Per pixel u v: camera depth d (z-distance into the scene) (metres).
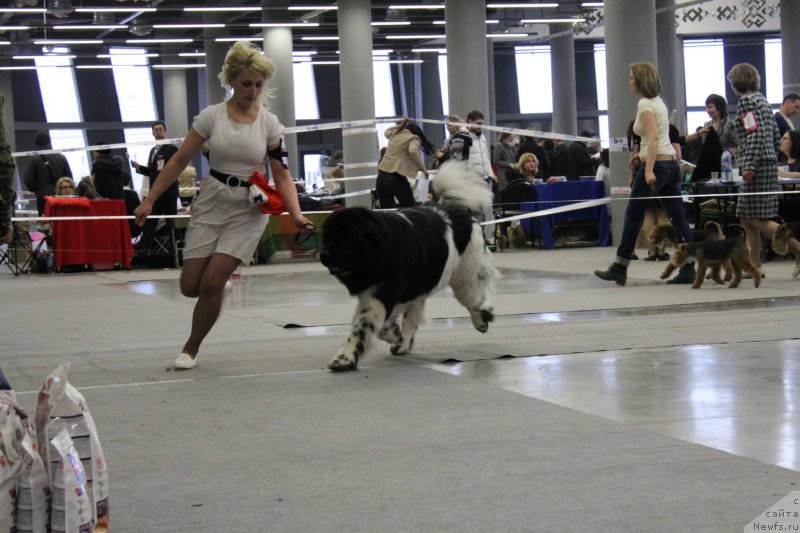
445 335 6.60
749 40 37.97
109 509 3.03
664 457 3.52
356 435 3.96
